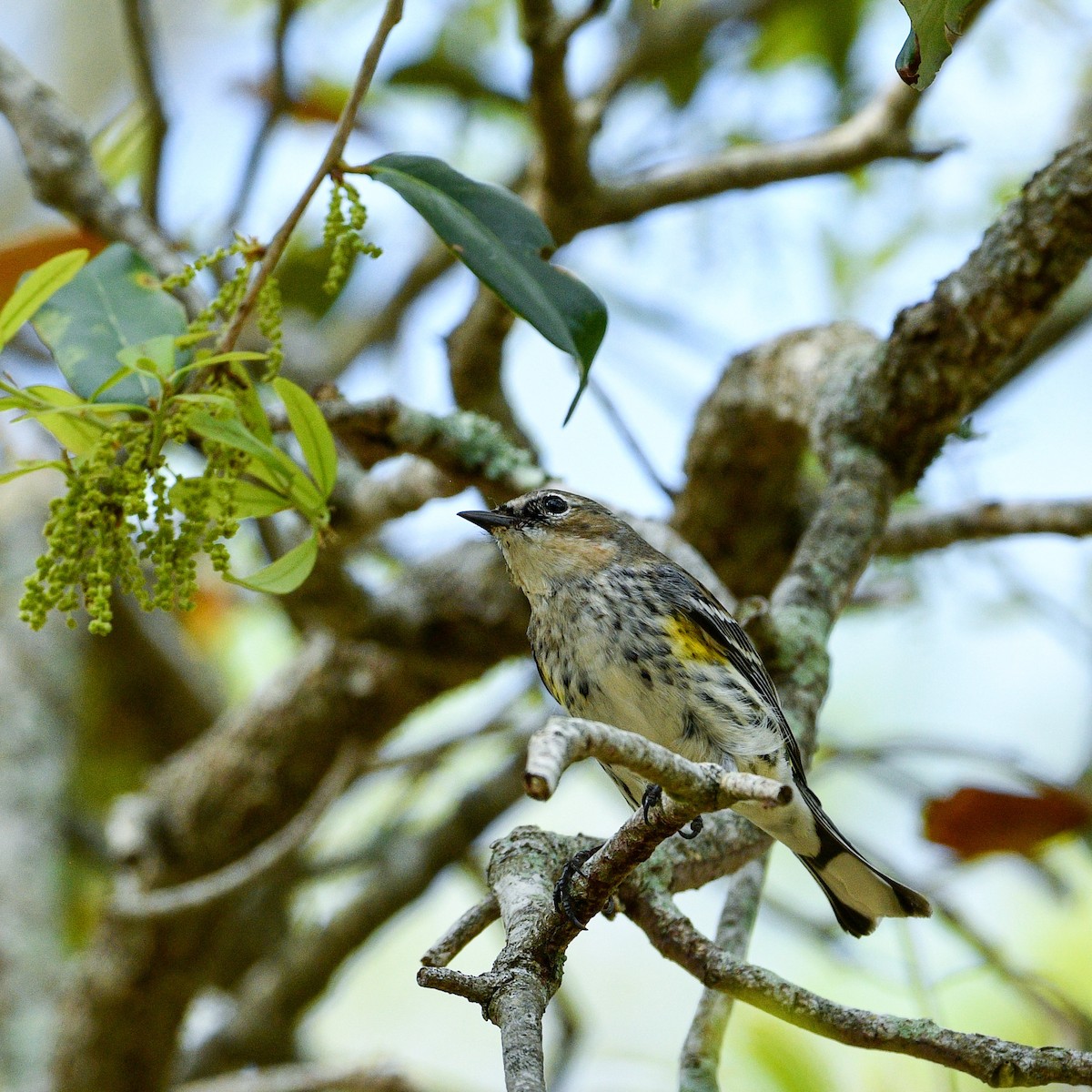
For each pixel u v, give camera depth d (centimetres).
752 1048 1123
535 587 915
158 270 961
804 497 1164
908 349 923
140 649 1503
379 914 1256
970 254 906
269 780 1212
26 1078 1188
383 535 1388
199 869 1226
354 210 634
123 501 586
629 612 871
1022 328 886
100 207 978
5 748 1367
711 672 847
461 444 940
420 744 1432
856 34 1362
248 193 1205
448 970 548
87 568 595
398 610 1105
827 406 980
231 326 628
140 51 1080
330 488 654
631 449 1115
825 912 1423
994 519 1085
